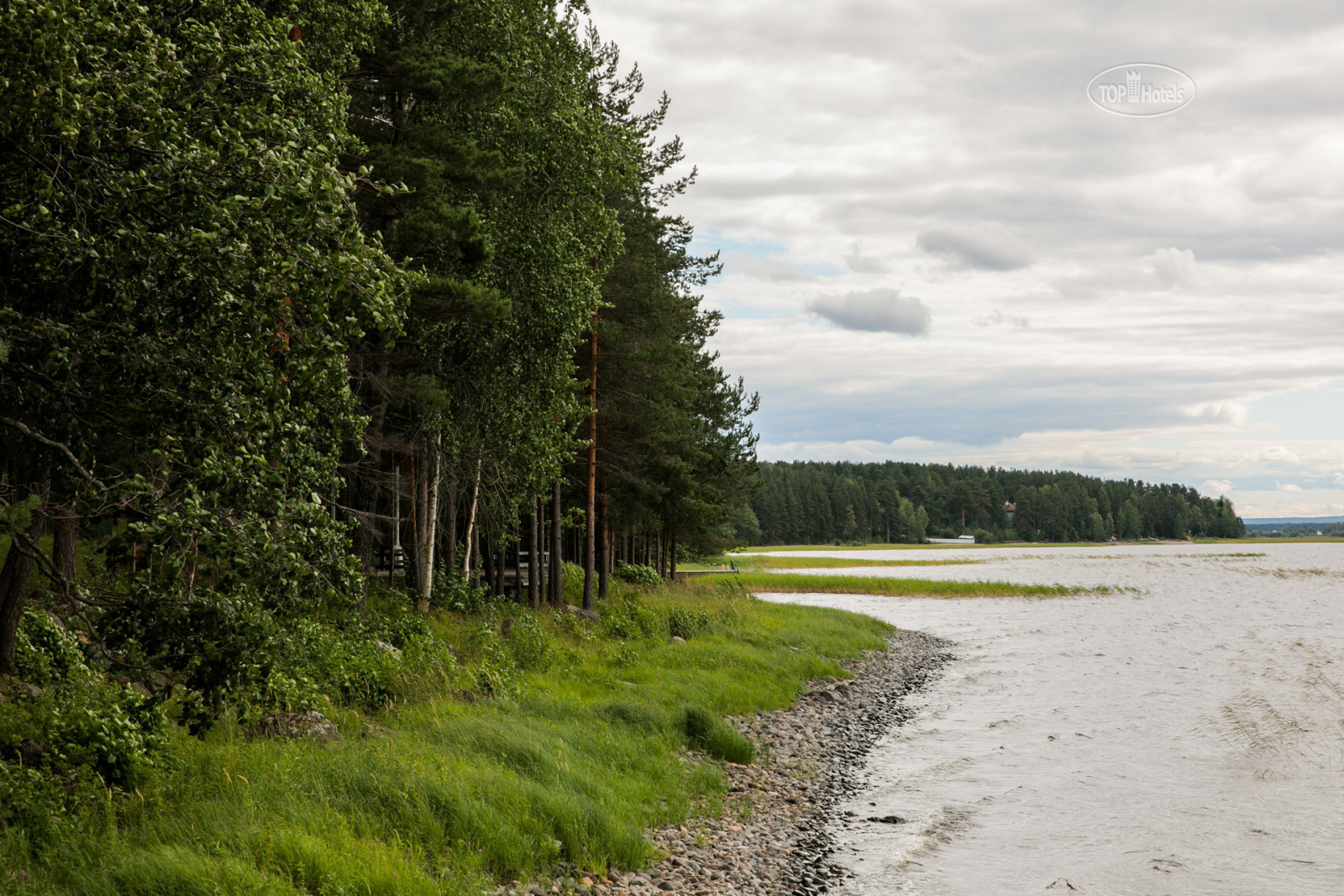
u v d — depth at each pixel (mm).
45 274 5391
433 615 17891
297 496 6766
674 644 20656
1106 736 15328
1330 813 11148
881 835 10156
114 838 6199
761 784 11773
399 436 17078
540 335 17484
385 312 6355
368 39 11664
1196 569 80125
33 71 4773
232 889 5762
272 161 5758
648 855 8500
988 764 13492
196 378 6156
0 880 5344
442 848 7391
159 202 5621
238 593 6281
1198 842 10055
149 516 5688
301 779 7816
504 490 19844
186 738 8359
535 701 12594
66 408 6152
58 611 6531
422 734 10078
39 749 7051
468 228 14703
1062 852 9680
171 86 5926
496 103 16750
